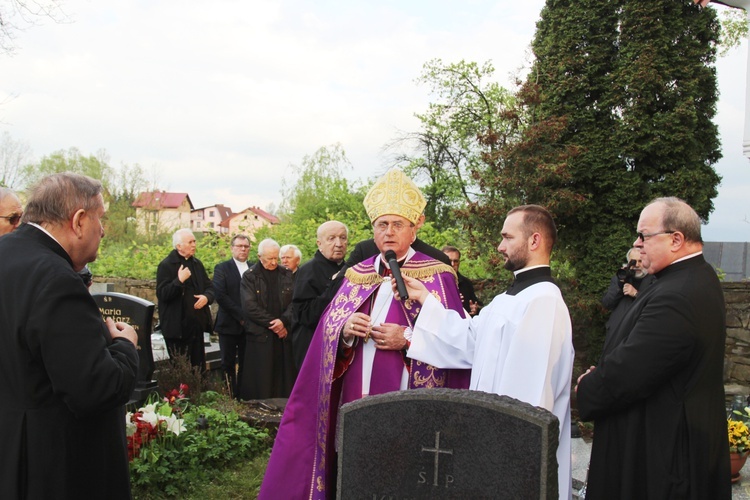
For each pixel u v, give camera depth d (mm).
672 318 2408
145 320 5449
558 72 7918
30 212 2219
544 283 2730
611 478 2545
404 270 3326
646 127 7500
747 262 12438
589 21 7762
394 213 3291
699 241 2592
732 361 7699
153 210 29625
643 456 2467
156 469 4273
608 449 2564
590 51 7781
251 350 6746
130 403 5004
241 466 4875
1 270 2111
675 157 7613
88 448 2184
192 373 6359
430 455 2135
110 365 2111
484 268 8391
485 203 7668
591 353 7785
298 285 5328
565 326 2660
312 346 3434
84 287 2148
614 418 2561
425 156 17641
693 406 2412
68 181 2232
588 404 2561
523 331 2605
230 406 6023
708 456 2408
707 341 2426
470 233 7867
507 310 2752
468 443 2084
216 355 8305
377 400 2225
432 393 2148
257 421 5559
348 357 3256
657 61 7461
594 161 7699
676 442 2396
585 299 7609
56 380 2021
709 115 7879
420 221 3422
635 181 7582
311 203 17984
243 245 7648
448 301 3266
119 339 2381
